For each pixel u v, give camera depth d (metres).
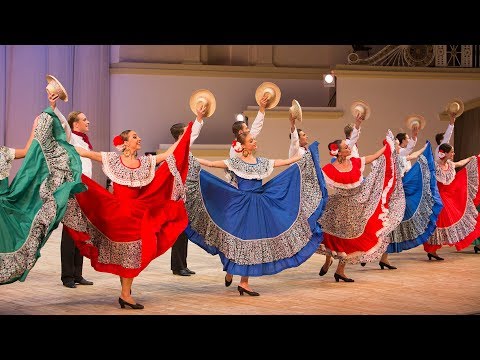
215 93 13.73
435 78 12.12
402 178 7.23
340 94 11.99
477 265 7.20
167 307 4.98
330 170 6.17
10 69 12.68
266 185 5.70
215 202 5.50
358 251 6.13
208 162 5.51
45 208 4.59
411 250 8.53
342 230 6.14
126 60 13.57
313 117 11.90
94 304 5.05
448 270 6.84
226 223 5.50
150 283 6.02
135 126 13.51
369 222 6.16
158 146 13.56
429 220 7.32
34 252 4.56
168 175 5.11
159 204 5.08
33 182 4.62
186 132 5.17
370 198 6.18
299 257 5.64
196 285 5.94
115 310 4.84
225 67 13.73
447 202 7.71
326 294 5.53
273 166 5.66
